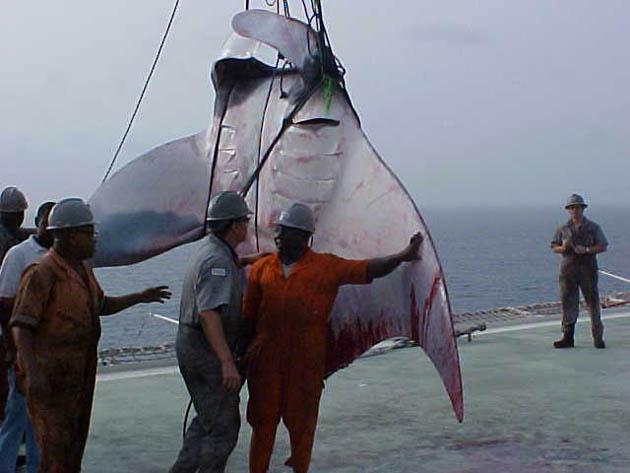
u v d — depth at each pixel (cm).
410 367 848
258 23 504
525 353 923
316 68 501
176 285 3497
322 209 503
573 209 944
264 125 520
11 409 495
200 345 455
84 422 452
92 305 446
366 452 576
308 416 482
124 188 532
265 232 518
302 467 485
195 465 465
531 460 555
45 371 433
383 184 482
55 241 442
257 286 485
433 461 555
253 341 481
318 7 507
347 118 498
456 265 6856
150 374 816
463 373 820
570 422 643
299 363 477
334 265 478
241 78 538
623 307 1275
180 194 541
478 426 635
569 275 949
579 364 860
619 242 10719
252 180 518
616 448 578
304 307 473
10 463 497
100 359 868
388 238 483
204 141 548
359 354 505
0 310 482
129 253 532
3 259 529
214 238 457
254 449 487
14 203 537
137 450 587
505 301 3875
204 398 456
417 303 471
